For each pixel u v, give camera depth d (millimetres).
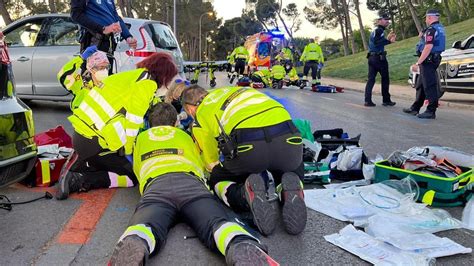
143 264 2445
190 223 2959
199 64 19531
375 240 3105
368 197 3805
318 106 11102
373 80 11328
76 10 5254
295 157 3498
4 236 3174
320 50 16859
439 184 3762
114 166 4051
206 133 3584
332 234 3258
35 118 7844
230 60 20109
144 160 3416
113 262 2398
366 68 25391
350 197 3863
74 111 3953
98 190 4168
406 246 2980
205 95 3742
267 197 3412
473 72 11008
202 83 21000
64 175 3910
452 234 3303
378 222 3324
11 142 3400
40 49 8086
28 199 3924
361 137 6902
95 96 3756
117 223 3436
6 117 3363
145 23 7809
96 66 4008
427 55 9055
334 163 4547
